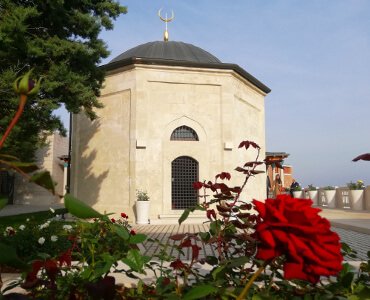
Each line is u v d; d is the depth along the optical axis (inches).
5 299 46.9
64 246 245.6
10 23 392.5
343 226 552.1
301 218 43.3
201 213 640.4
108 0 535.8
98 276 77.9
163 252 107.1
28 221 283.0
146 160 636.7
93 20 502.3
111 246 107.5
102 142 689.0
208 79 676.7
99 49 519.8
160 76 658.8
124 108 666.2
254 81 764.6
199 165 655.8
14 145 450.9
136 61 645.3
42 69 464.4
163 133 652.1
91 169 700.7
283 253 44.4
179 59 705.6
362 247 379.2
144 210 599.5
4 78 398.0
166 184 639.8
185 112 665.0
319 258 42.1
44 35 480.7
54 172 1187.3
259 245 47.4
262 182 795.4
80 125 735.7
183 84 670.5
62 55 477.1
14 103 407.2
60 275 92.5
